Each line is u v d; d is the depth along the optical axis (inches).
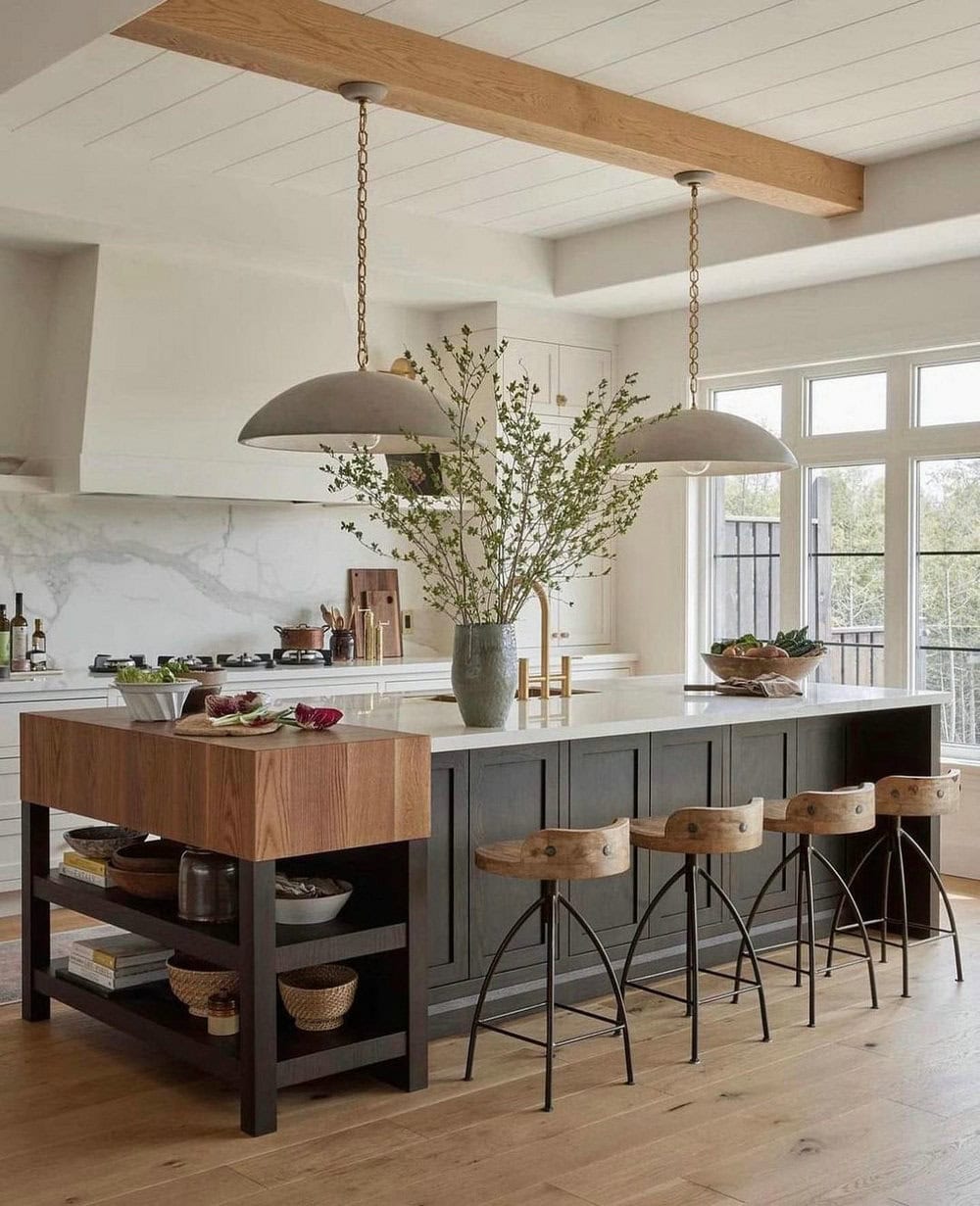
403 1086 148.3
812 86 194.5
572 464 303.9
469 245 268.8
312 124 206.5
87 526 259.4
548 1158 130.2
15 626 243.6
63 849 227.9
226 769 137.8
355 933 143.7
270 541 287.0
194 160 224.2
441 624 315.9
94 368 237.9
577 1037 160.6
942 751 264.4
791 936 207.8
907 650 267.4
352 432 162.1
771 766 205.3
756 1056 158.9
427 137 213.3
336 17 167.0
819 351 275.1
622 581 321.7
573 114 191.2
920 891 216.2
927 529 266.7
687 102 201.0
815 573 285.3
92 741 160.2
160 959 165.8
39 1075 152.7
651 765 186.5
